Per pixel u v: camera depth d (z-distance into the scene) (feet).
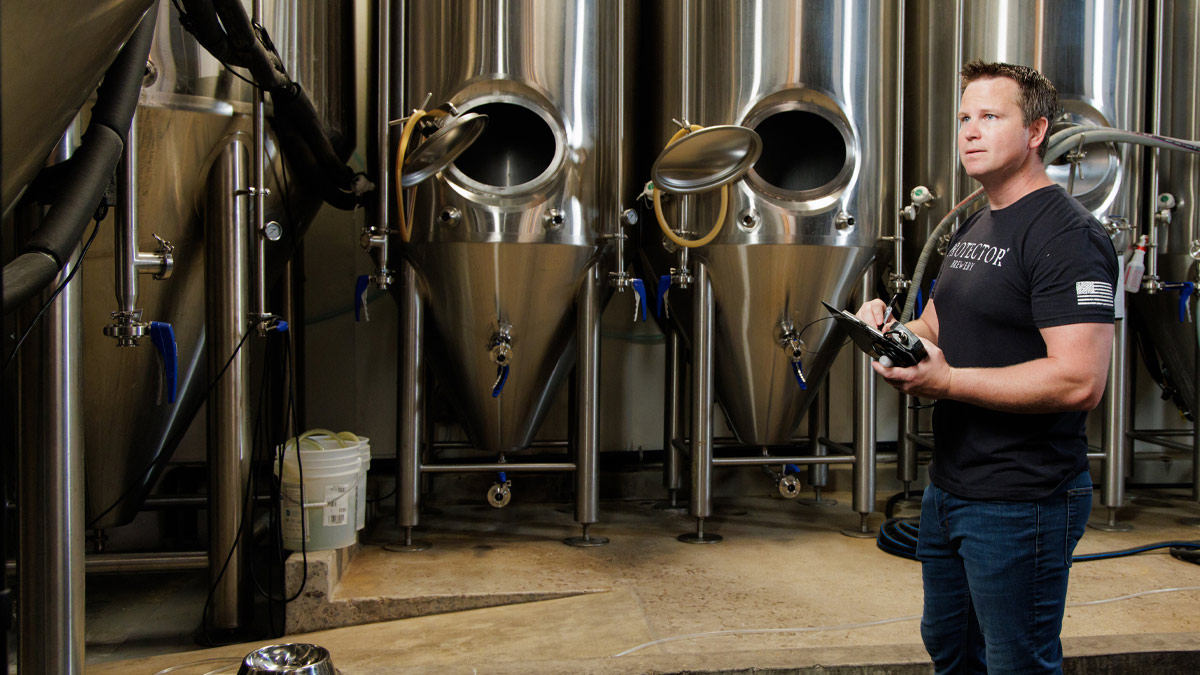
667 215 10.96
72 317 6.43
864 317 6.32
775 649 7.50
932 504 5.90
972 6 11.32
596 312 10.51
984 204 11.25
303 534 8.43
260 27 7.69
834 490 14.02
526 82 9.87
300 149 9.20
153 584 10.40
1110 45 11.22
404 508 10.41
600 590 9.12
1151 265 11.80
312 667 5.84
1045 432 5.29
